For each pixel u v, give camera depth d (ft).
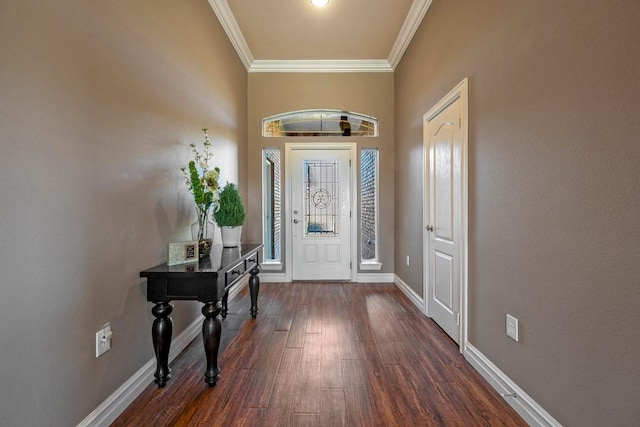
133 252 5.50
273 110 13.55
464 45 6.99
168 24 6.68
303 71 13.51
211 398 5.48
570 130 4.07
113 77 4.95
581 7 3.89
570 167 4.08
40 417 3.71
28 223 3.55
